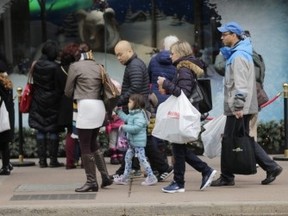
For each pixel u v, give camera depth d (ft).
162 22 110.01
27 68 109.91
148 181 77.05
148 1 110.11
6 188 76.79
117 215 64.64
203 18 109.91
